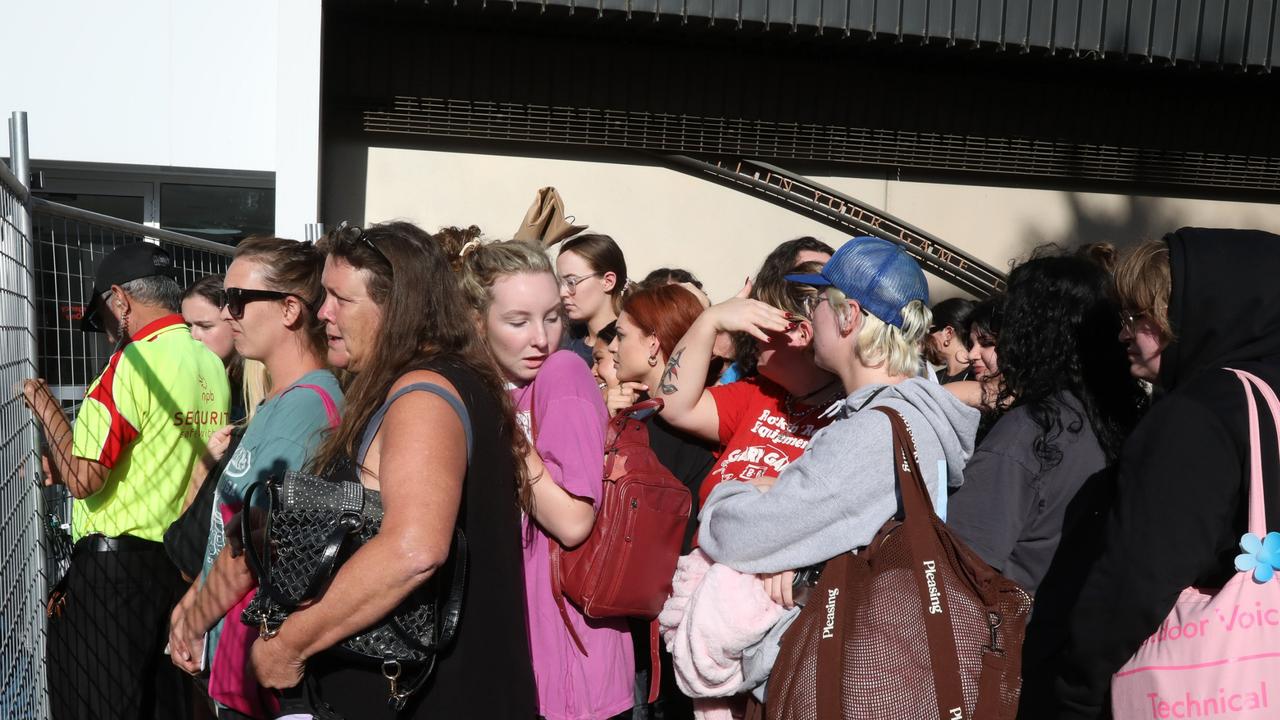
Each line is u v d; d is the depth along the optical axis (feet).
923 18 21.49
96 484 9.73
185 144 18.92
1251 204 27.27
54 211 8.89
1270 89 25.76
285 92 18.67
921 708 5.97
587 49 22.53
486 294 7.25
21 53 18.22
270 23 19.06
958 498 7.07
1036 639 6.96
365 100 21.70
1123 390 7.30
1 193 7.51
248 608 5.59
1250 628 5.51
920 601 6.08
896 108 24.36
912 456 6.39
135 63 18.65
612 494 7.10
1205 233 6.22
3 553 7.19
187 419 10.57
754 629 6.71
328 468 5.86
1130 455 5.87
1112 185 26.43
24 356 8.20
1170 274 6.20
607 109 22.80
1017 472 7.02
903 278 6.90
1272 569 5.50
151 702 10.37
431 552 5.16
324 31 21.18
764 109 23.65
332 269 6.32
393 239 6.23
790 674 6.26
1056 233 26.23
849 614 6.23
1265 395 5.69
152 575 10.23
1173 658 5.63
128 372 9.95
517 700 5.90
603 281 12.89
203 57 18.86
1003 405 8.00
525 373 7.38
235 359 12.81
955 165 24.95
